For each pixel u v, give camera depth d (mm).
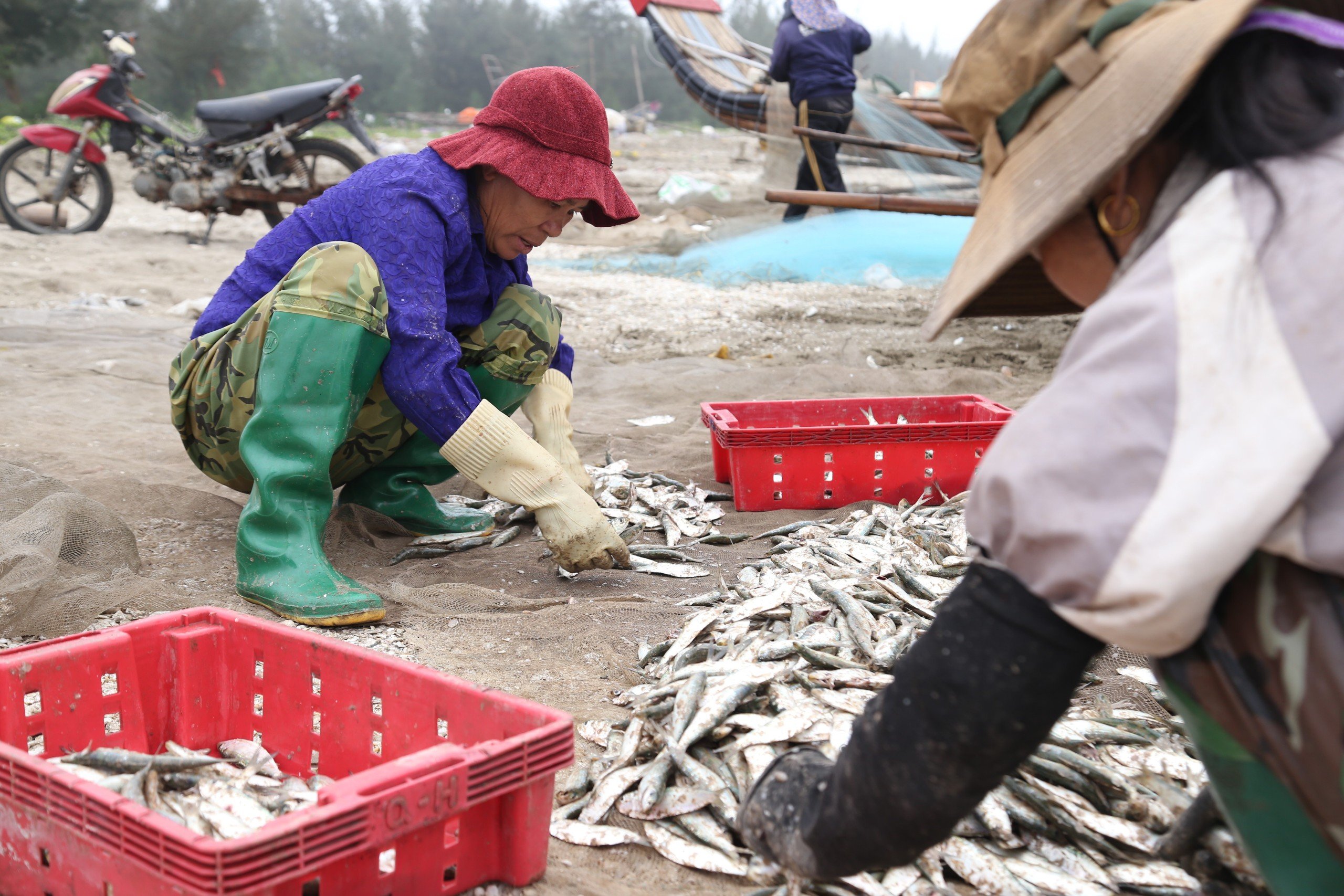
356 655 2121
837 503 4156
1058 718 1146
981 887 1846
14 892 1735
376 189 3205
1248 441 971
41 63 53219
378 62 88562
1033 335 7797
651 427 5414
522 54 93562
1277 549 1038
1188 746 2246
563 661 2865
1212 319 1000
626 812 2092
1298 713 1067
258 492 3131
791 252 11305
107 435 4895
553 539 3201
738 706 2283
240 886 1399
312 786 2143
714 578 3508
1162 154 1152
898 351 7234
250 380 3189
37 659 2033
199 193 10969
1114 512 1004
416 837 1682
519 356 3547
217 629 2303
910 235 11680
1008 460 1078
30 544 3107
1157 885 1819
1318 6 1144
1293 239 1009
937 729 1152
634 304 9102
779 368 6520
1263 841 1201
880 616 2877
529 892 1834
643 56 93688
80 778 1586
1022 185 1180
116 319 7363
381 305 3053
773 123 12680
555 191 3174
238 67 63469
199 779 1948
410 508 3883
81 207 14117
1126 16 1139
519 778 1769
